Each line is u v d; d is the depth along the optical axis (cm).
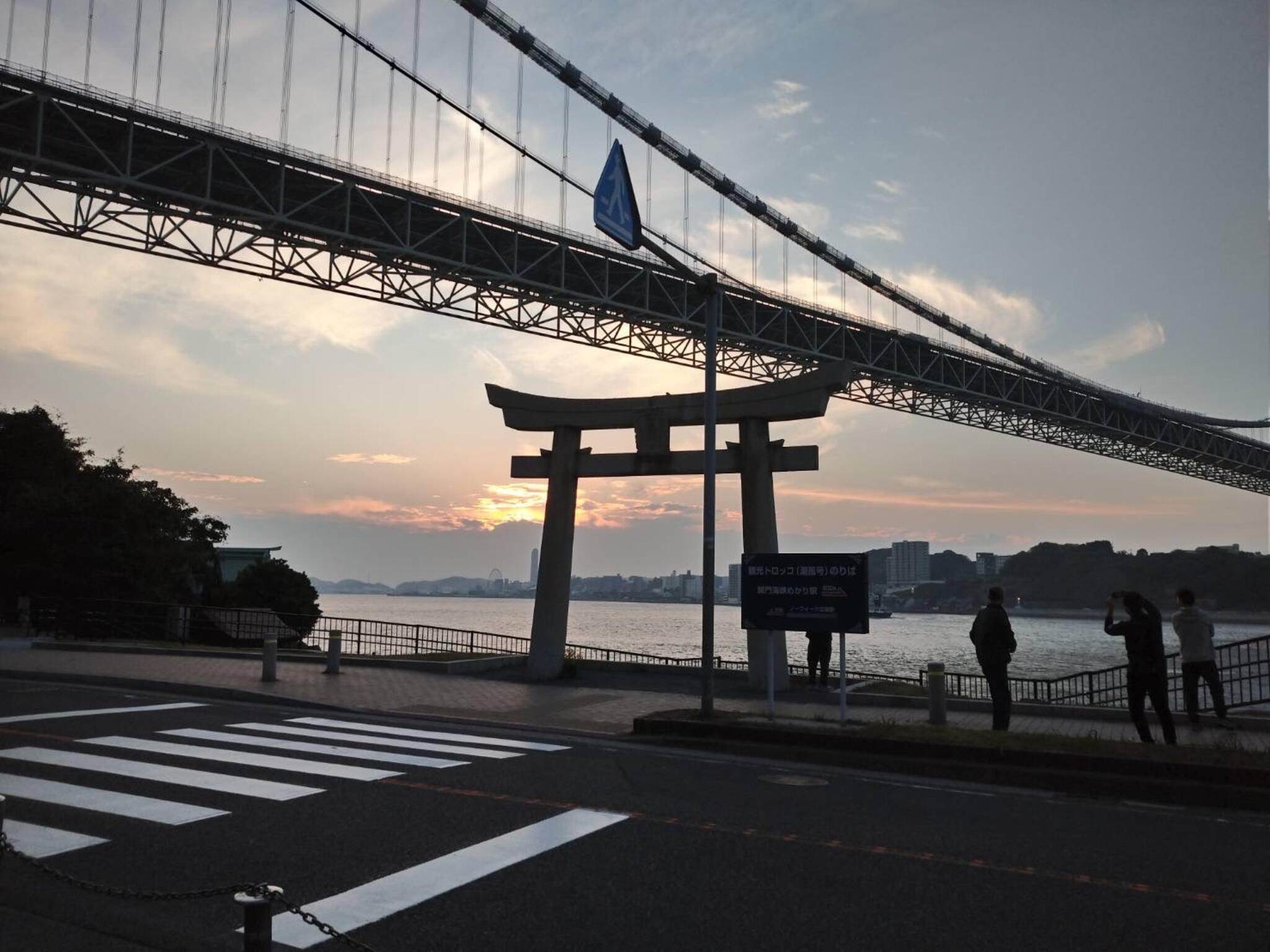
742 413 2127
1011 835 760
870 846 712
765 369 7288
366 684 1742
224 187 4216
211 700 1520
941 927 543
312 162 4266
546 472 2331
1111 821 821
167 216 4222
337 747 1098
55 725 1201
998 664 1252
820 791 923
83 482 3403
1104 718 1394
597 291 5784
